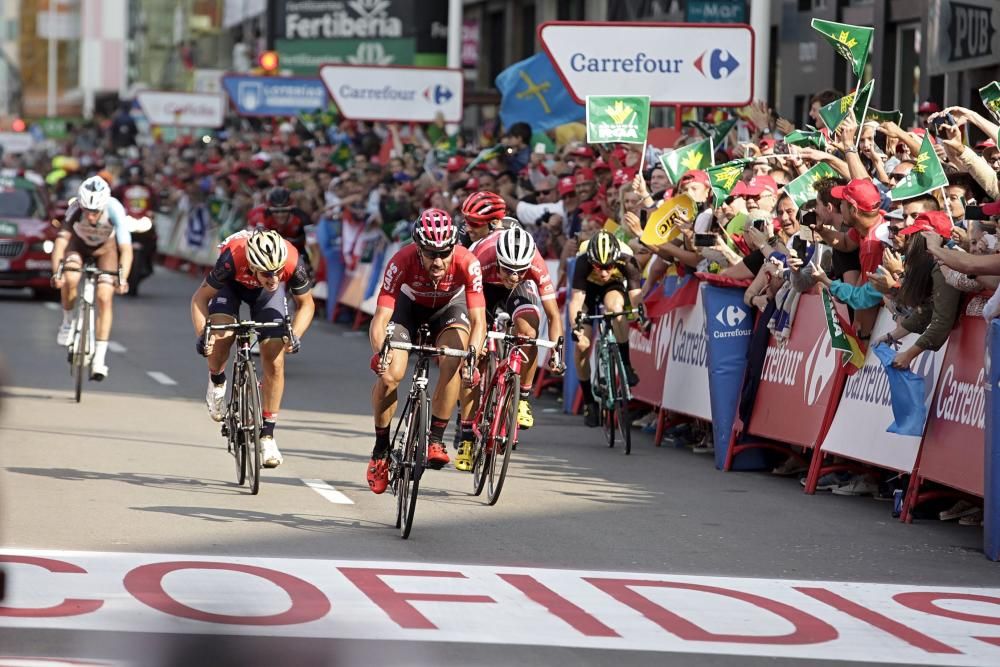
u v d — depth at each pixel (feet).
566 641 68.08
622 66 160.86
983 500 98.94
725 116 181.68
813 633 71.31
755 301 119.65
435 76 247.50
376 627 69.21
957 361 97.55
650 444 136.26
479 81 390.01
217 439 127.85
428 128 266.16
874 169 125.39
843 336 106.63
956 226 105.19
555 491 109.60
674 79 161.17
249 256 101.45
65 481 105.09
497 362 106.83
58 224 152.46
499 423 103.60
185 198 366.02
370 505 101.35
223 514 95.45
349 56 343.87
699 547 90.79
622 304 131.44
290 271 106.93
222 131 422.82
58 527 89.04
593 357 133.80
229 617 69.97
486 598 75.61
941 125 105.09
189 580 76.84
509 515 99.55
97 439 125.08
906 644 69.92
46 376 166.30
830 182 109.40
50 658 62.44
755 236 118.32
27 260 262.67
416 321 100.73
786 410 116.67
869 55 209.56
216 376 109.29
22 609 69.92
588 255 131.03
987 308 90.33
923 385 99.45
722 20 191.93
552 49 160.66
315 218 257.96
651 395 140.26
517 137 196.24
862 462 107.45
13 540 84.84
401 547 87.51
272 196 179.93
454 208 191.01
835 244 110.11
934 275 96.63
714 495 110.01
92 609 70.38
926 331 97.04
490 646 66.80
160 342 206.69
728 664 65.46
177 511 95.76
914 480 100.32
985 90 110.32
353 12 343.05
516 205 183.83
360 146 268.21
